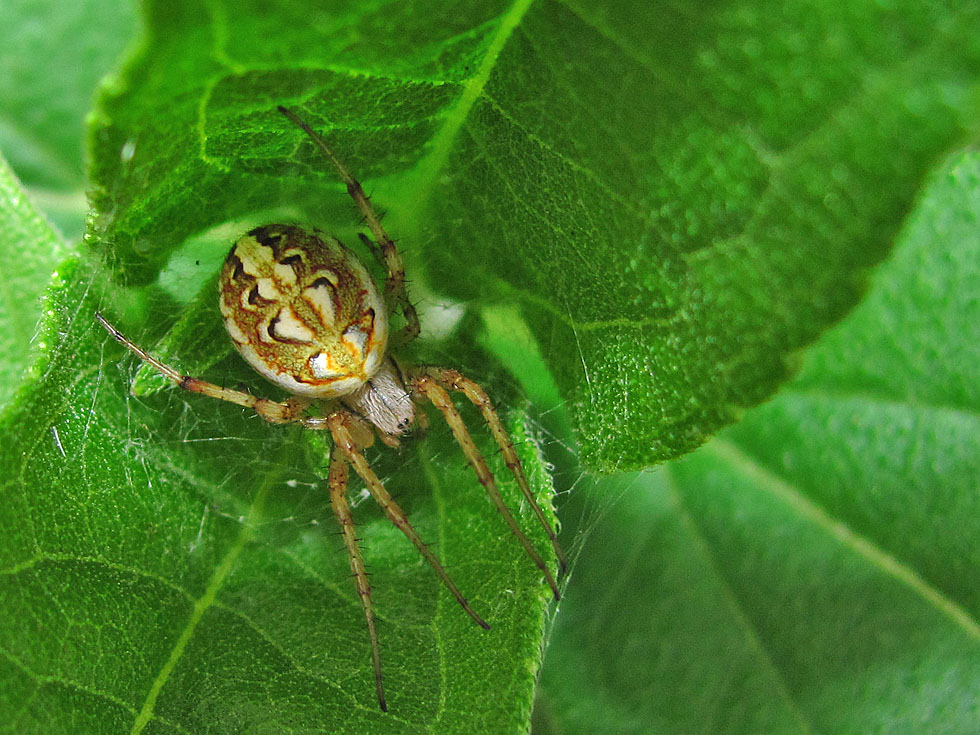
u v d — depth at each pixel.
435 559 0.05
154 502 0.05
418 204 0.05
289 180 0.05
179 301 0.05
